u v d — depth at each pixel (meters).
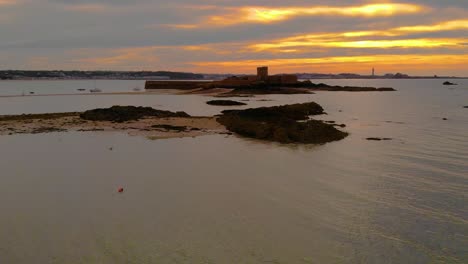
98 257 11.00
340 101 72.62
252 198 15.57
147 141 27.39
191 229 12.75
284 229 12.80
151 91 102.62
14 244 11.74
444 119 42.50
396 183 17.59
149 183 17.44
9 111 49.28
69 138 28.11
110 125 33.59
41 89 122.81
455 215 13.97
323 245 11.80
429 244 11.91
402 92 113.69
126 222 13.26
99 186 16.98
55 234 12.38
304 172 19.44
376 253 11.38
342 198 15.63
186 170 19.67
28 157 22.23
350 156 23.17
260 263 10.78
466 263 10.87
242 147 25.69
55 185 17.12
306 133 28.39
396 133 32.25
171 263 10.71
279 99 75.69
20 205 14.76
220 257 11.04
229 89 102.00
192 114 45.62
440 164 20.97
